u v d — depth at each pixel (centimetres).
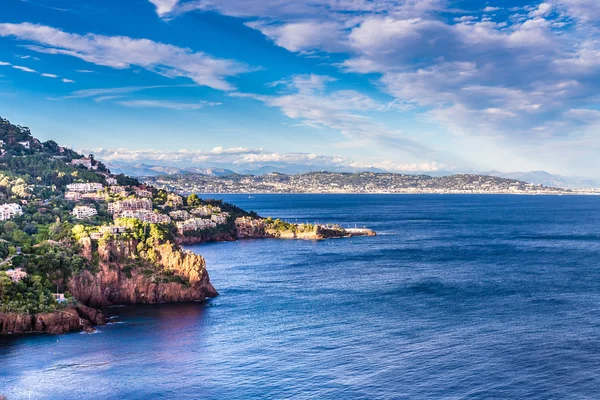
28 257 19575
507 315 19112
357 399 12662
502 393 12888
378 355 15238
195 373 14038
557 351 15400
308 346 16000
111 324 18100
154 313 19538
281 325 18112
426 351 15512
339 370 14225
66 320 17175
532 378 13650
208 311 19862
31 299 17475
